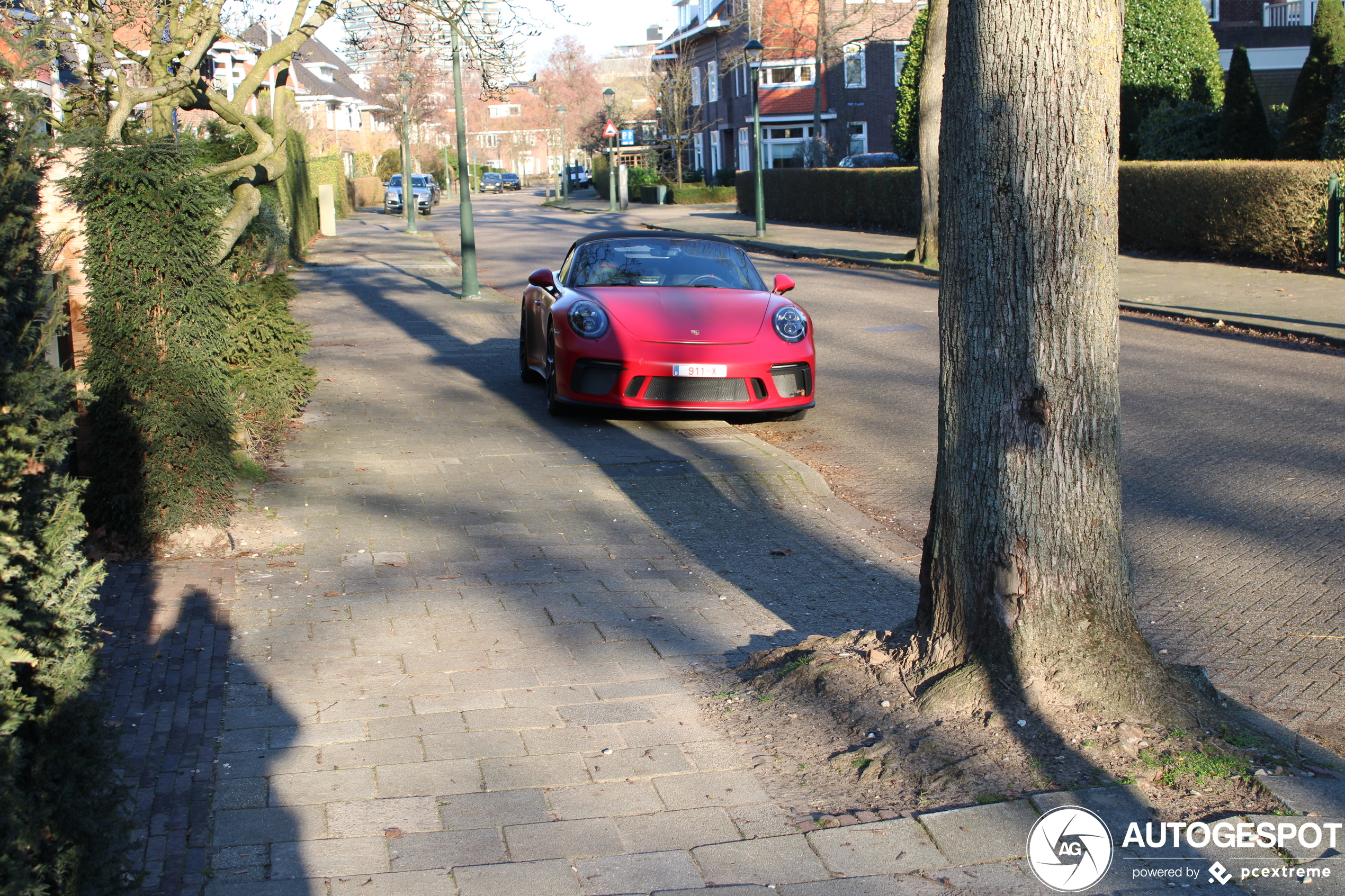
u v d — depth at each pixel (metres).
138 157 5.57
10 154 2.31
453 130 79.50
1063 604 3.41
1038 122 3.25
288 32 8.27
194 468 5.72
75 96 7.96
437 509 6.64
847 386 10.75
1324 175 16.52
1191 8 25.00
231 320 7.05
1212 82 25.30
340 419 8.95
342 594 5.19
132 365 5.58
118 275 5.55
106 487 5.63
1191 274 17.45
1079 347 3.34
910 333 13.67
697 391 8.60
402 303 17.06
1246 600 5.10
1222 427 8.47
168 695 4.02
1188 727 3.31
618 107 72.69
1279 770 3.10
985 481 3.45
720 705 3.92
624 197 47.81
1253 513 6.37
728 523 6.62
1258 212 17.53
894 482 7.57
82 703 2.30
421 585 5.35
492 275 21.97
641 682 4.20
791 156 54.25
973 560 3.51
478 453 7.97
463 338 13.63
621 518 6.61
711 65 61.34
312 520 6.32
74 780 2.30
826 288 18.61
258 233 8.03
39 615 2.26
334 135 54.66
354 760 3.51
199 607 4.96
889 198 29.66
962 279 3.44
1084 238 3.29
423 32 10.58
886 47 52.47
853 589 5.53
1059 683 3.39
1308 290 15.19
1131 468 7.45
